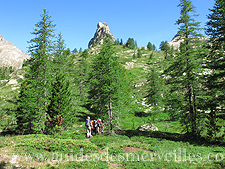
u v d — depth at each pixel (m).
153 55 131.00
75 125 30.84
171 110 21.27
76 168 8.13
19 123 23.83
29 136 17.39
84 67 55.31
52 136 17.59
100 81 22.20
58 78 22.78
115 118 22.30
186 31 19.92
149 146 13.84
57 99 21.22
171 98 21.16
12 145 11.40
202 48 18.56
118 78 22.44
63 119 20.53
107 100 21.77
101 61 22.44
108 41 23.14
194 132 18.19
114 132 21.20
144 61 114.94
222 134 16.95
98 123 19.09
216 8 16.62
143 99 52.25
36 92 21.36
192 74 18.72
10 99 58.28
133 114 41.56
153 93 41.97
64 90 21.95
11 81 76.75
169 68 21.11
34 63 23.80
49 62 25.38
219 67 16.00
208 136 17.19
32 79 23.08
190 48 19.75
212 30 16.48
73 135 17.38
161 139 17.53
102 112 21.78
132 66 104.38
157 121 35.69
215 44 16.84
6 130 28.02
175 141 16.88
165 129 27.92
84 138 16.80
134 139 17.50
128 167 8.64
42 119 20.09
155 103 40.12
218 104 16.36
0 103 52.12
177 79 20.19
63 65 29.95
